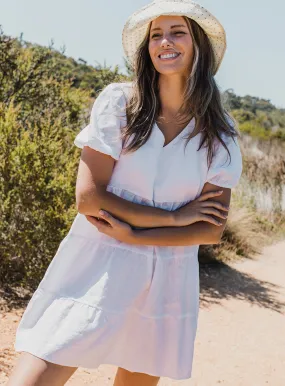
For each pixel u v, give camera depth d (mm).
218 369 4270
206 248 8227
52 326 2078
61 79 8273
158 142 2166
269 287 7359
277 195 13398
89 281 2148
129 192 2189
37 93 7406
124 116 2172
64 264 2195
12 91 7195
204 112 2186
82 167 2162
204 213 2215
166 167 2184
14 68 7238
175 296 2244
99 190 2127
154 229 2174
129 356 2205
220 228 2262
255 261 8891
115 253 2158
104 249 2170
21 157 5016
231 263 8445
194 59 2193
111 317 2104
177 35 2172
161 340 2230
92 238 2188
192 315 2291
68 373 2059
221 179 2242
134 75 2238
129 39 2287
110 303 2111
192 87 2168
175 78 2186
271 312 6145
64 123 7277
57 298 2146
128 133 2137
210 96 2199
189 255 2289
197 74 2193
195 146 2205
